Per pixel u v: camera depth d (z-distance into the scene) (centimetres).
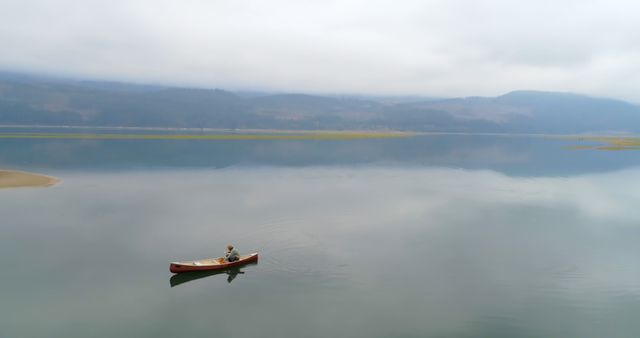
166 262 3497
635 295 3028
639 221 5016
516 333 2522
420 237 4275
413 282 3198
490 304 2875
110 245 3853
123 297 2905
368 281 3195
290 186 7050
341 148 16100
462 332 2522
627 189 7344
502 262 3625
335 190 6769
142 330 2516
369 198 6141
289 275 3297
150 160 10194
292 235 4231
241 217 4862
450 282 3206
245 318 2662
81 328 2520
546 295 3020
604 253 3881
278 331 2516
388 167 10256
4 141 14575
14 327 2508
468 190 7050
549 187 7488
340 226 4584
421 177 8544
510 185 7675
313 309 2770
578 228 4681
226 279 3219
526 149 18350
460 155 14500
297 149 14925
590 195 6706
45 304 2781
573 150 17738
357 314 2712
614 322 2659
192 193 6231
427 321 2638
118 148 13025
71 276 3192
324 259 3619
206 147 14388
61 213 4884
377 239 4169
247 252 3734
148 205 5381
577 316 2730
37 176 7338
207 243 3950
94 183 6869
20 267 3319
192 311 2739
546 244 4119
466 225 4747
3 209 4994
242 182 7362
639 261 3684
